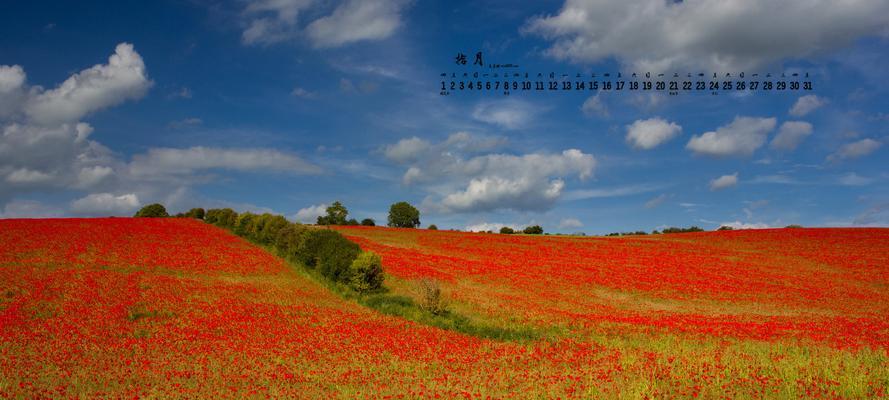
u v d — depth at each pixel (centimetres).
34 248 4159
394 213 11475
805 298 3906
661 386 1414
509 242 7394
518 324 2717
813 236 7412
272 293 3288
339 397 1394
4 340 2016
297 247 4459
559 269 4966
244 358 1898
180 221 7369
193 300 2906
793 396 1291
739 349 2073
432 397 1362
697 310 3500
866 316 3325
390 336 2317
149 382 1571
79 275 3300
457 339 2331
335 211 9469
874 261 5553
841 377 1456
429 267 4691
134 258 4094
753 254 6300
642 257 6022
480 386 1475
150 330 2291
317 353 1978
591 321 2795
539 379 1548
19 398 1381
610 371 1612
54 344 1997
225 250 4869
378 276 3575
